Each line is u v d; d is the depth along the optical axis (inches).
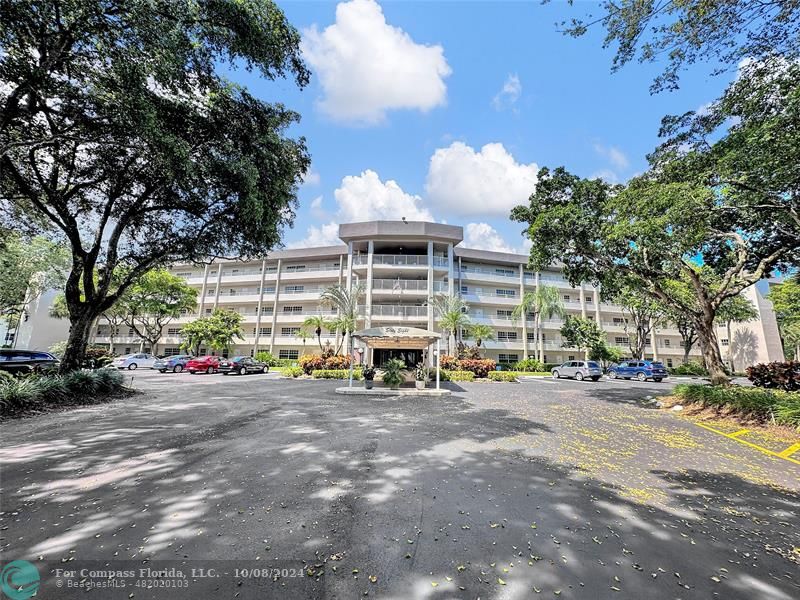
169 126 336.2
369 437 275.9
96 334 1637.6
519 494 167.5
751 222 431.2
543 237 513.0
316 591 97.7
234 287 1599.4
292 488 170.2
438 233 1302.9
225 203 442.6
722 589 101.1
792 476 199.3
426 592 98.0
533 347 1473.9
